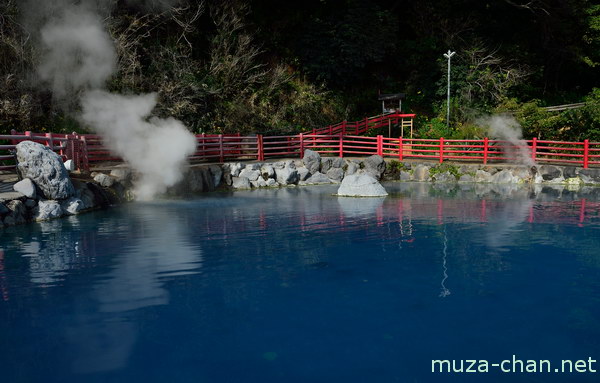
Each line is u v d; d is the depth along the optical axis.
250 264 7.45
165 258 7.76
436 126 27.56
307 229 10.11
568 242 8.85
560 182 19.17
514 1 32.88
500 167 19.86
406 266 7.35
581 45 33.91
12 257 7.81
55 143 14.43
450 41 32.12
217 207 13.28
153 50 23.84
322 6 31.19
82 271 7.05
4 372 4.25
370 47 30.11
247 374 4.23
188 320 5.32
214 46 26.41
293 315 5.46
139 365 4.38
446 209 12.70
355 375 4.21
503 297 6.02
